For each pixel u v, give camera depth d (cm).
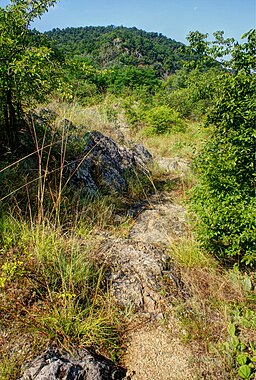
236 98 335
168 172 773
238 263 329
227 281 320
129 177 648
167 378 218
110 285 293
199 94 493
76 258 299
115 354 233
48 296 260
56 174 465
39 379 189
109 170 600
